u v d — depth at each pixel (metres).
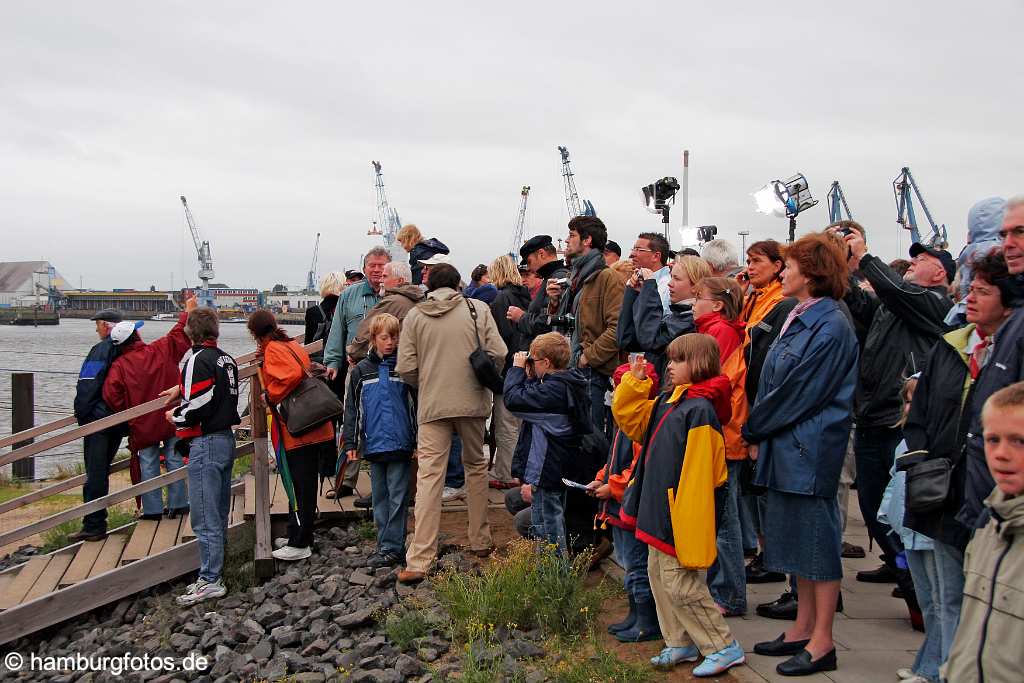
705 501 4.15
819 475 4.07
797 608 4.80
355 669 5.13
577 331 6.50
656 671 4.39
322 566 6.89
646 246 6.27
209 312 6.94
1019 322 3.22
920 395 3.69
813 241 4.21
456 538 6.97
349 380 6.68
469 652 4.85
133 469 8.32
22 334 93.88
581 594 5.36
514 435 8.14
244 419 12.26
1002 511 2.74
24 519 10.83
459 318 6.36
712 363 4.27
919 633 4.68
